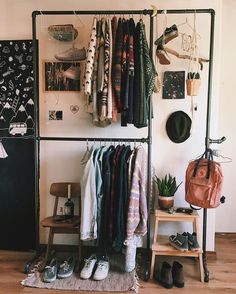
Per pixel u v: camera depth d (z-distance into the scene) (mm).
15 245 2918
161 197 2566
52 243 2787
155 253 2393
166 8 2701
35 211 2807
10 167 2883
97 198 2365
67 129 2852
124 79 2256
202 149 2756
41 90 2834
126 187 2359
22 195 2887
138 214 2352
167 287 2275
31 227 2891
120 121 2766
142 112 2268
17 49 2801
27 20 2807
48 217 2738
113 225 2381
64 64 2789
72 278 2389
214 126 2723
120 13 2381
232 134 3279
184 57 2568
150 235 2773
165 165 2795
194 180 2398
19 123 2844
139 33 2283
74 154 2873
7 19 2824
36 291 2236
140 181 2371
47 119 2855
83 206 2340
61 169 2889
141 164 2381
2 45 2812
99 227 2379
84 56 2611
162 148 2785
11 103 2838
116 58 2264
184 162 2777
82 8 2762
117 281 2350
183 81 2721
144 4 2715
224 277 2441
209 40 2680
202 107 2734
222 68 3225
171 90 2736
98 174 2373
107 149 2527
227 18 3168
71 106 2830
